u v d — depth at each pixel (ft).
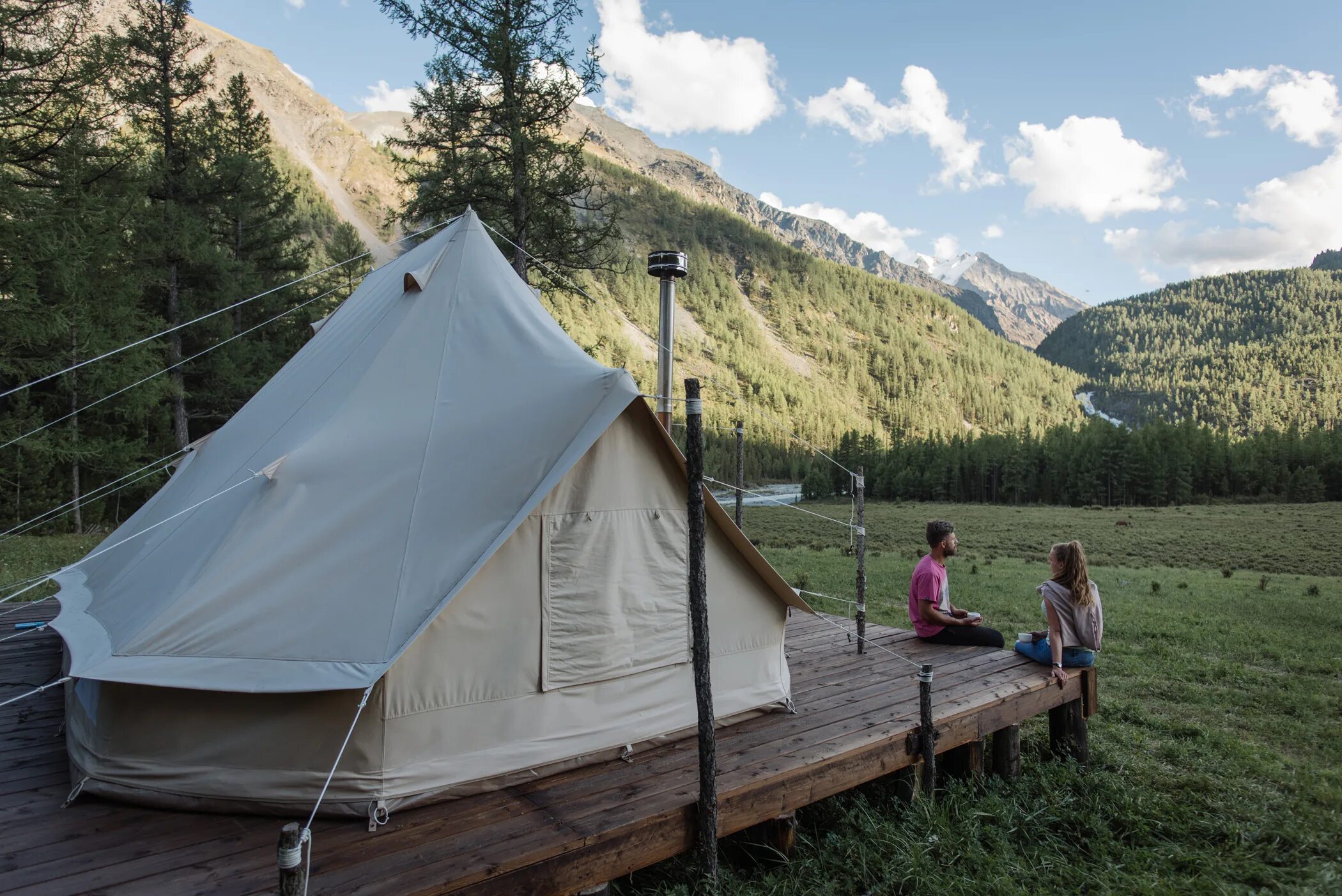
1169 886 11.84
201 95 75.15
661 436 13.17
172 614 10.66
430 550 11.55
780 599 15.31
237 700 10.35
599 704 12.60
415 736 10.62
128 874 8.55
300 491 12.14
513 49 44.45
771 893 10.96
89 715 10.99
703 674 10.71
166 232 61.41
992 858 12.34
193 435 82.28
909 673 18.26
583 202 48.39
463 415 13.62
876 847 12.43
